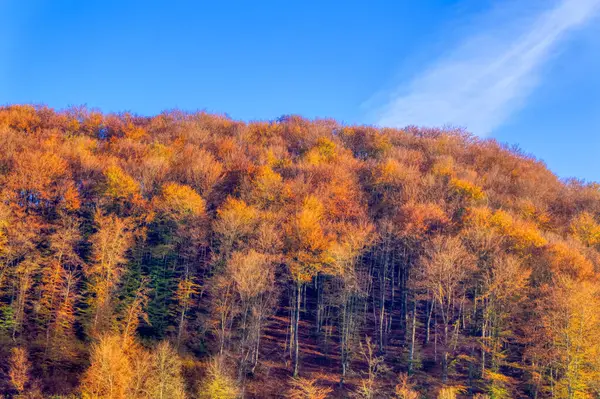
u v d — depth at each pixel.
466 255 51.12
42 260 48.78
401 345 50.53
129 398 34.06
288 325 54.38
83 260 53.81
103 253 47.62
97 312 44.03
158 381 35.47
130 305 46.75
